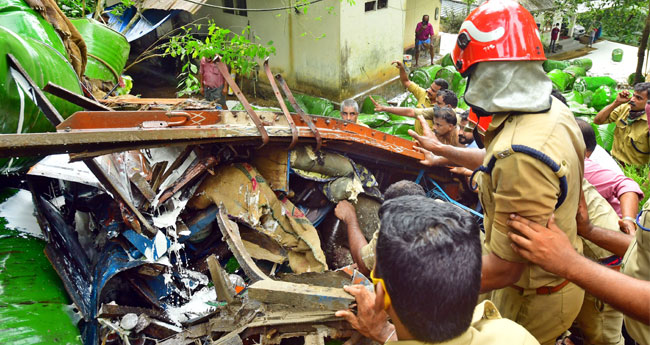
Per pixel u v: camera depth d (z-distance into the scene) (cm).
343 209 342
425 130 341
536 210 172
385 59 1241
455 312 117
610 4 2008
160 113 271
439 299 115
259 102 1252
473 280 118
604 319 273
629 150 619
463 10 2011
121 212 289
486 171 190
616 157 646
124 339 245
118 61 579
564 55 1844
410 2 1516
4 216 329
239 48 706
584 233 235
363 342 200
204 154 315
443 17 1998
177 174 321
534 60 181
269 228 321
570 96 994
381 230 126
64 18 418
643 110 591
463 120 462
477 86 188
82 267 321
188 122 284
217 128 280
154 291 307
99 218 317
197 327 234
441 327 118
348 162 352
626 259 221
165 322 269
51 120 254
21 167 301
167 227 301
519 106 178
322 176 355
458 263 116
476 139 216
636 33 1973
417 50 1505
